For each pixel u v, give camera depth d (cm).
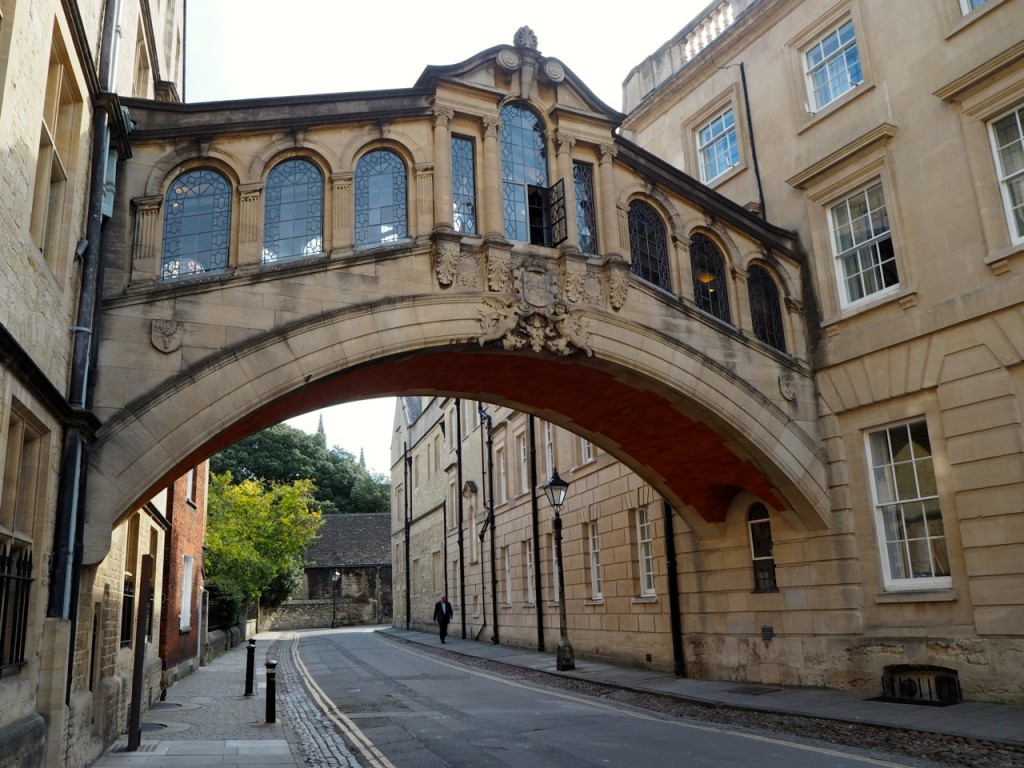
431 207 1198
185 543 1967
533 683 1691
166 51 1859
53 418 775
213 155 1093
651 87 2184
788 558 1495
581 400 1472
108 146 976
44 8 681
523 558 2634
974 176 1282
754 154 1741
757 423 1411
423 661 2298
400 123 1216
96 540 888
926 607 1277
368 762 922
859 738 995
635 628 1877
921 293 1348
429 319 1151
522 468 2722
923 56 1390
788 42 1689
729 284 1478
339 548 5644
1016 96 1240
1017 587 1155
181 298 1010
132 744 1002
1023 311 1200
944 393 1296
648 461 1616
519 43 1332
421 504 4262
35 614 722
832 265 1523
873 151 1448
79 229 873
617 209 1356
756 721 1154
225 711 1354
